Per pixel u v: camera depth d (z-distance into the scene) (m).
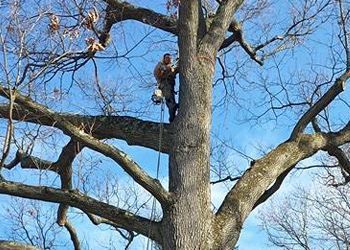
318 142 9.23
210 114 8.59
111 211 7.97
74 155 9.70
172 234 7.74
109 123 9.06
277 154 8.85
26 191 7.89
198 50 8.93
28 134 8.59
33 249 7.50
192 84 8.62
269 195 8.96
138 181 7.89
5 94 7.94
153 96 9.02
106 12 9.98
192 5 8.99
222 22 9.31
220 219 7.99
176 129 8.44
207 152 8.30
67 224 10.97
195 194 7.96
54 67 8.80
